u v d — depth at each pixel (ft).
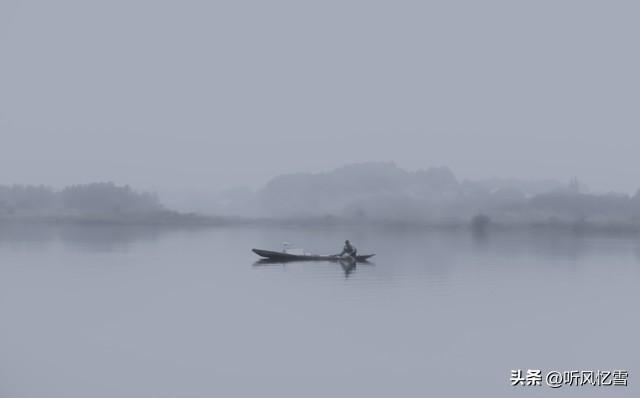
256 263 187.11
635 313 103.91
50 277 146.82
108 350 78.28
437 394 63.21
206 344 81.25
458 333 88.53
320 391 63.62
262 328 90.94
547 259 207.10
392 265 182.39
